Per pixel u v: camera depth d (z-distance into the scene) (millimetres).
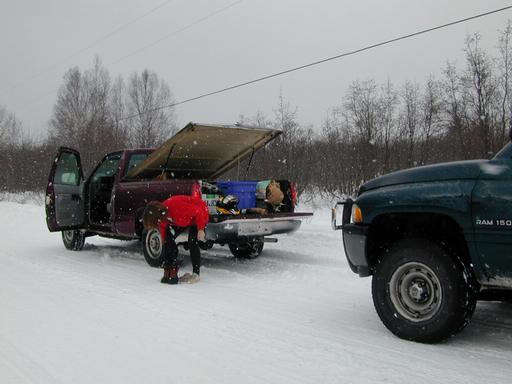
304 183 17562
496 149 13891
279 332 4383
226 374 3471
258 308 5176
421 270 4051
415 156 16812
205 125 7109
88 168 25641
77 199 9016
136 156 8430
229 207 7445
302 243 9289
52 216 8641
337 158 17938
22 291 5918
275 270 7281
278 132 8117
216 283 6414
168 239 6363
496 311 4961
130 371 3520
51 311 5031
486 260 3734
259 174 17000
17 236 11859
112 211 8266
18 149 33094
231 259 8336
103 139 27062
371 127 17266
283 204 7848
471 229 3777
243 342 4121
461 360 3691
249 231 7035
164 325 4570
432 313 3982
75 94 38281
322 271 7031
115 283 6387
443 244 3971
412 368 3549
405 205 4102
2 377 3426
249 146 8430
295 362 3686
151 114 33844
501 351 3877
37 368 3576
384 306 4246
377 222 4434
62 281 6516
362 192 4602
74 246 9414
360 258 4496
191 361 3707
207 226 6859
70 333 4340
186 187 6781
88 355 3826
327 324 4625
